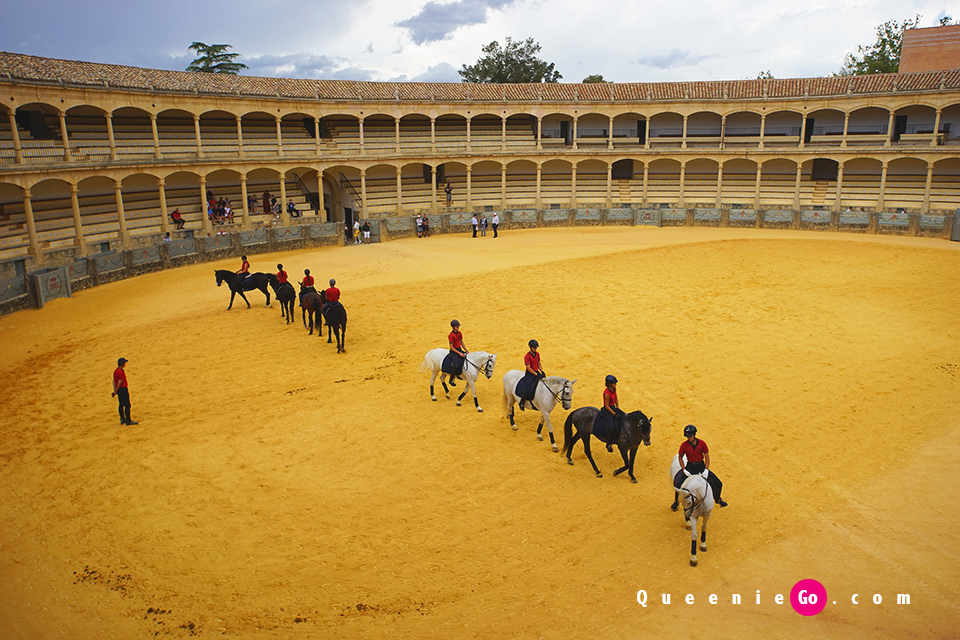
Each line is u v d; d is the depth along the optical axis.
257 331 28.42
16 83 36.34
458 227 55.94
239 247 45.34
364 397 21.14
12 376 23.52
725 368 22.67
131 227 45.03
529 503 14.70
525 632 10.65
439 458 16.94
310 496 15.15
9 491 15.73
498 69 94.50
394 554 12.88
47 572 12.66
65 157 39.25
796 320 27.91
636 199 63.69
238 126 49.12
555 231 56.00
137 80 44.28
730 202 62.16
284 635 10.70
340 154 55.12
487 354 19.48
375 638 10.59
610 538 13.31
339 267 40.97
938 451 16.80
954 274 35.66
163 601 11.66
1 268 32.69
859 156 54.66
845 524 13.72
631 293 32.91
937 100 52.66
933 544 13.00
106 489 15.67
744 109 59.28
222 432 18.64
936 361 23.03
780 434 17.83
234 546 13.27
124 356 25.42
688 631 10.62
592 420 15.54
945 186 54.25
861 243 44.91
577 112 61.03
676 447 17.23
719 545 13.00
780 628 10.67
